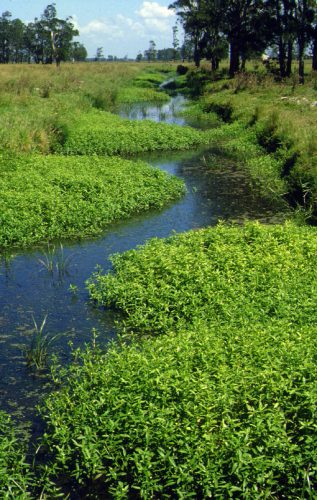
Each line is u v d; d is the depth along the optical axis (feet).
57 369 25.86
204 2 167.32
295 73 140.67
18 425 22.03
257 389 20.18
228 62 252.83
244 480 17.12
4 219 41.06
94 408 20.35
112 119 91.61
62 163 57.11
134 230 44.39
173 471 18.19
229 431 18.30
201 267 32.19
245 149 73.20
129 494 18.66
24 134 63.31
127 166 58.95
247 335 24.13
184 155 74.69
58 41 313.73
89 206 45.32
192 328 26.73
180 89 174.40
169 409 19.19
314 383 19.84
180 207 51.03
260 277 31.14
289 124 70.69
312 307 27.37
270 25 142.20
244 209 50.52
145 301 30.27
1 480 18.25
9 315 30.89
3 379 25.13
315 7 127.75
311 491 17.11
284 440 18.03
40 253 39.50
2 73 145.07
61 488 19.10
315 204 47.70
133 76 203.92
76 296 33.06
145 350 23.86
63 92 118.01
